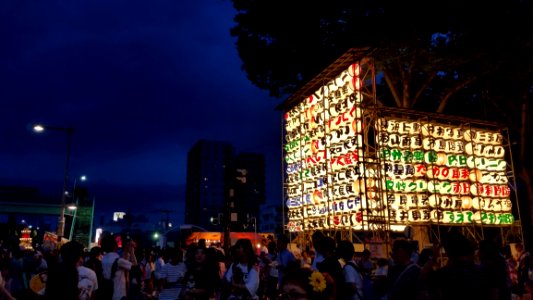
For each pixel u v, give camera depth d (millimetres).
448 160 18547
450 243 5195
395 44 18125
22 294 12133
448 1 16688
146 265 15273
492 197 19328
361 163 16375
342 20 19297
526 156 24234
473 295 4891
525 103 22219
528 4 16703
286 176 22484
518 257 13680
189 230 36625
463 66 19969
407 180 17469
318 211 18922
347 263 6277
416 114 18281
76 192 65312
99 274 8641
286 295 2992
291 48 20406
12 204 58094
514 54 18078
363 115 16969
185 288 8250
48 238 22750
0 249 11570
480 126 20609
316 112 19625
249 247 7590
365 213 16516
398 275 5641
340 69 17859
